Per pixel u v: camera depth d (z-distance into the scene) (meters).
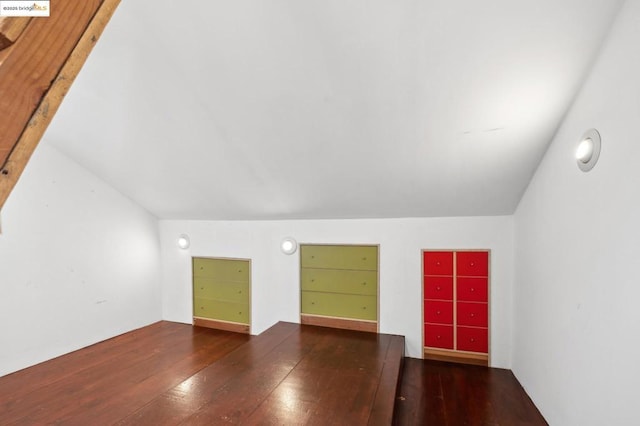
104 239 2.99
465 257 2.59
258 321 3.25
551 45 1.24
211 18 1.29
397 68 1.40
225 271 3.39
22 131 0.33
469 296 2.57
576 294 1.44
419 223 2.71
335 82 1.51
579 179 1.42
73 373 2.30
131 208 3.27
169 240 3.62
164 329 3.35
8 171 0.33
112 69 1.64
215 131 1.99
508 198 2.27
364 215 2.82
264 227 3.23
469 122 1.65
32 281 2.44
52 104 0.35
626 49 1.09
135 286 3.32
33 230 2.45
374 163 2.09
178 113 1.89
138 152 2.40
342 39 1.30
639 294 1.02
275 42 1.34
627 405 1.08
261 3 1.20
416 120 1.68
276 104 1.69
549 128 1.64
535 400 1.94
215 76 1.57
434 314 2.67
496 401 2.01
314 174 2.30
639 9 1.03
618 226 1.14
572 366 1.47
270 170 2.33
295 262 3.11
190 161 2.39
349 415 1.55
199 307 3.50
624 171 1.10
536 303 1.93
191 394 1.78
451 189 2.25
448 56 1.32
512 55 1.29
